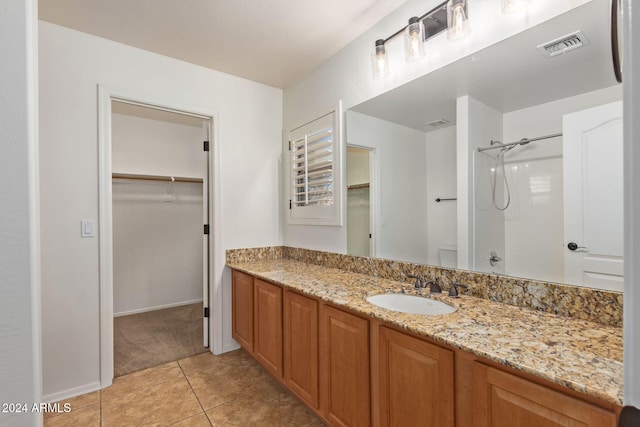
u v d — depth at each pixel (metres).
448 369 1.06
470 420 1.03
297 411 1.88
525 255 1.33
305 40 2.22
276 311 2.02
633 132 0.29
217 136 2.68
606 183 1.11
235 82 2.78
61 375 2.01
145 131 3.82
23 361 0.39
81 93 2.10
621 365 0.83
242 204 2.82
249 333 2.37
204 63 2.55
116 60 2.23
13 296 0.38
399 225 1.87
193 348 2.77
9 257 0.38
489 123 1.45
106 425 1.75
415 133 1.78
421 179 1.76
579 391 0.74
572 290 1.19
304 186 2.69
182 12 1.91
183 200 4.14
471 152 1.52
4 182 0.37
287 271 2.29
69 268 2.05
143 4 1.83
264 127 2.97
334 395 1.56
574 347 0.94
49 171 1.99
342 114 2.29
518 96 1.34
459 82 1.56
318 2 1.82
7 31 0.38
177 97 2.48
